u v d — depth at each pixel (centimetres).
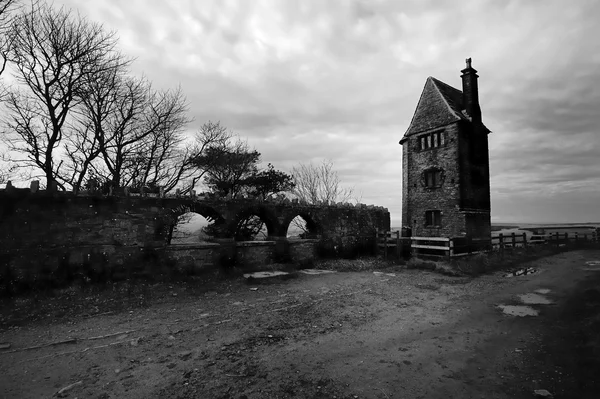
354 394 420
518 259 1739
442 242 2088
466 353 550
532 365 494
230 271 1208
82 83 1491
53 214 961
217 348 568
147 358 527
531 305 846
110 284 967
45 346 568
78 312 753
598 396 396
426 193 2244
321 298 920
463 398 408
